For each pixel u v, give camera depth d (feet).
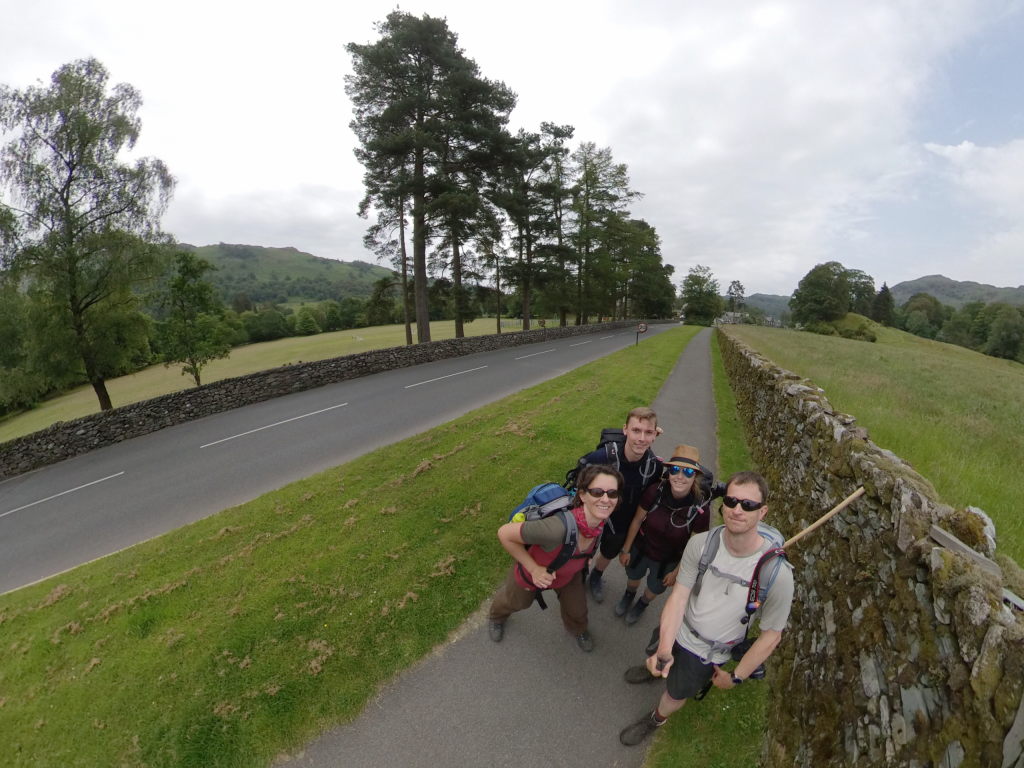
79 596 17.34
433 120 69.26
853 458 10.98
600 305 166.30
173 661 13.66
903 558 7.86
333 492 23.72
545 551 10.12
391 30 70.08
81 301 55.57
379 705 12.02
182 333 74.64
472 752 10.75
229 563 18.12
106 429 40.78
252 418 44.37
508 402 40.57
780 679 11.34
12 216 49.42
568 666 12.89
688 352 80.07
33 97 50.72
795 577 13.30
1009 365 157.99
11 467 35.86
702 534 8.58
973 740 5.38
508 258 121.80
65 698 12.91
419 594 15.79
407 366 70.69
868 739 7.34
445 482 23.99
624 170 134.62
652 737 10.81
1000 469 15.90
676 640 8.95
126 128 55.26
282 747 11.17
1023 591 6.24
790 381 22.00
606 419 33.91
